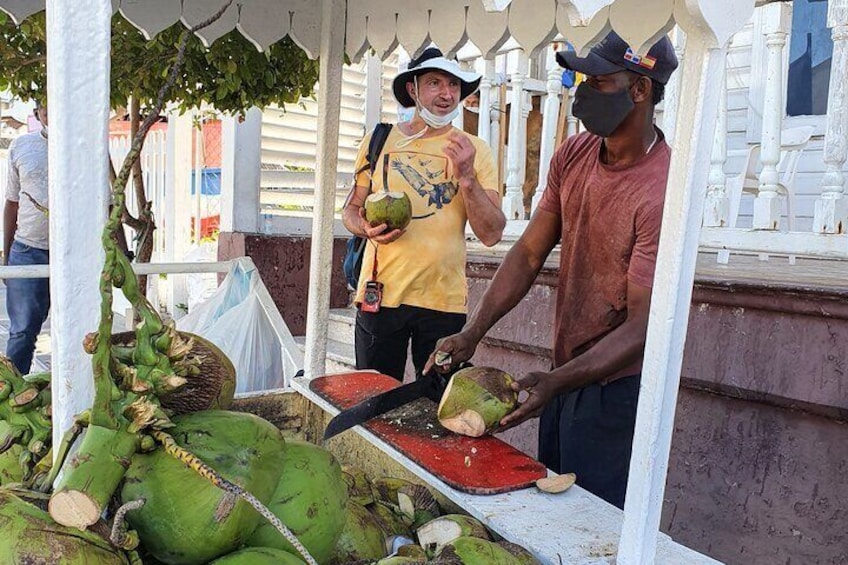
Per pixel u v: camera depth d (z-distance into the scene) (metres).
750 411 3.15
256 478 1.19
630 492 1.31
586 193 2.46
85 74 1.07
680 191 1.22
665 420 1.29
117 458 1.05
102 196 1.12
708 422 3.29
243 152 6.59
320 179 2.68
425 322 3.42
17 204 5.46
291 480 1.29
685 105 1.21
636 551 1.30
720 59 1.19
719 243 4.11
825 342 2.85
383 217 3.16
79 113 1.08
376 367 3.52
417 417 2.04
